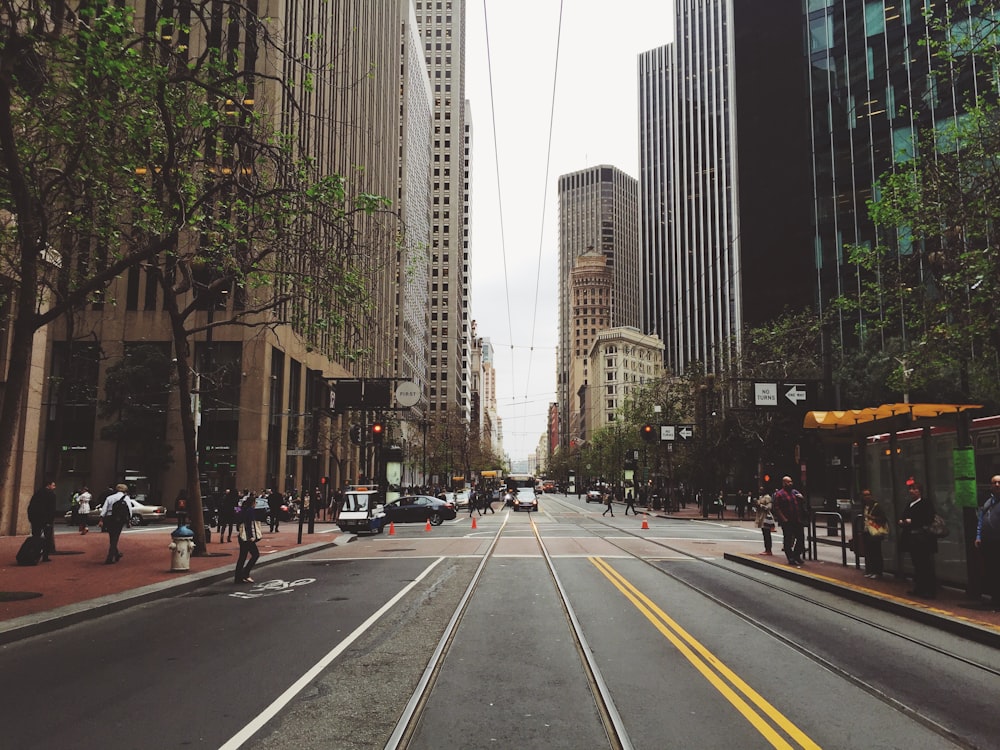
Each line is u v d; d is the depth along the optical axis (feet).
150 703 20.33
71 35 39.32
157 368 134.31
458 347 524.93
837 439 54.34
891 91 161.17
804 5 181.88
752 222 184.55
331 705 20.08
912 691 21.26
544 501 312.91
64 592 40.40
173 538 51.16
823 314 151.64
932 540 37.83
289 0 126.52
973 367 62.59
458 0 542.98
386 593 42.96
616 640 28.58
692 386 168.66
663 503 209.26
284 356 155.84
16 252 48.85
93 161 41.88
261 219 50.65
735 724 18.15
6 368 79.20
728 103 403.95
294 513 143.02
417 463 264.72
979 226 51.06
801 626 31.81
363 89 225.76
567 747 16.67
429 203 454.81
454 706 19.90
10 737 17.43
